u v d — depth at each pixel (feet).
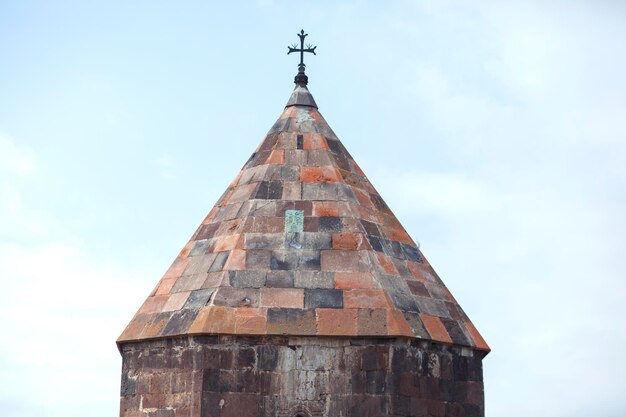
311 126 110.11
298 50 113.80
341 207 104.99
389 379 98.43
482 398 104.27
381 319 99.25
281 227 103.71
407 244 107.24
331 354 98.78
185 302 101.60
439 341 101.30
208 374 98.22
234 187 108.47
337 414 98.07
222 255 103.04
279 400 98.22
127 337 102.89
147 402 101.24
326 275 101.09
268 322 98.58
